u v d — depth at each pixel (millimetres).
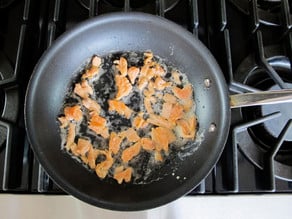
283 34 488
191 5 483
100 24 450
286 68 494
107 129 452
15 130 432
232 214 424
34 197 421
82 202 419
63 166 427
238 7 506
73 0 504
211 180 446
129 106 463
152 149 450
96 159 441
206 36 504
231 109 464
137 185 435
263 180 439
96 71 466
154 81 471
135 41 473
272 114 445
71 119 449
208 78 453
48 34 478
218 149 422
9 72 462
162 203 397
